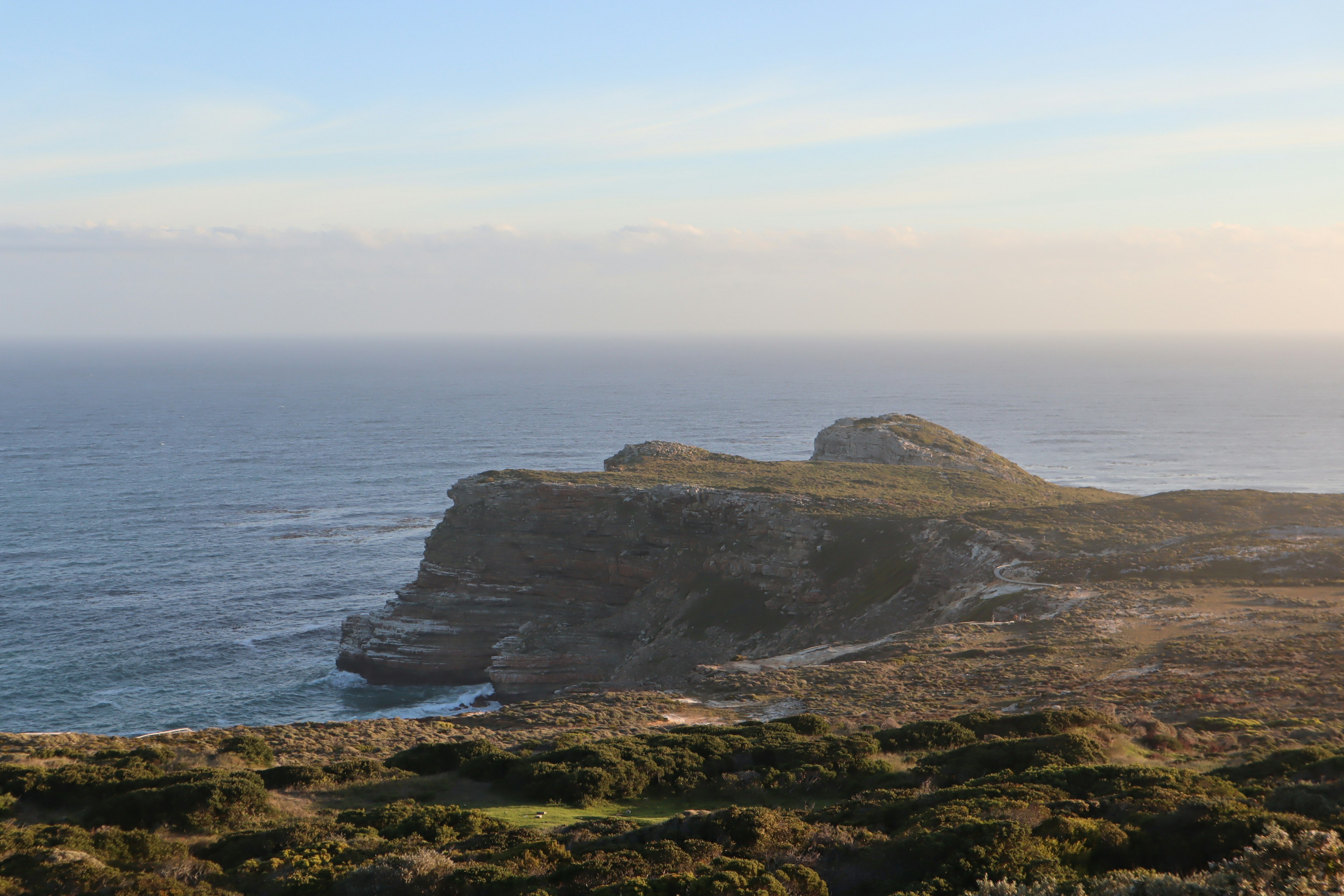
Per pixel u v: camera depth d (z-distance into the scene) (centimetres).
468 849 1962
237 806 2316
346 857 1909
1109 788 2019
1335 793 1825
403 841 2008
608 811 2412
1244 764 2298
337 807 2488
